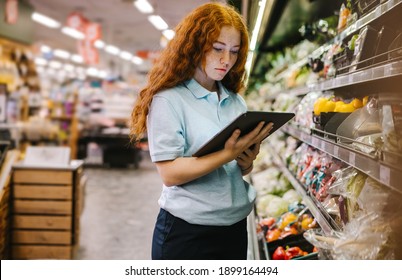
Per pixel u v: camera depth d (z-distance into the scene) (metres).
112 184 8.48
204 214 1.58
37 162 4.05
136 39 18.48
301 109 3.00
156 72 1.62
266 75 7.28
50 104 10.92
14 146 7.16
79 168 4.18
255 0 2.70
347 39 2.27
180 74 1.58
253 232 2.95
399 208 1.37
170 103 1.55
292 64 4.76
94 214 5.88
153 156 1.54
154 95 1.59
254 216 3.33
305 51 4.10
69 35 17.41
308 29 3.35
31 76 9.53
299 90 3.40
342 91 2.52
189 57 1.57
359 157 1.33
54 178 3.97
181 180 1.51
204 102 1.64
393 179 1.05
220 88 1.74
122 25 15.30
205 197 1.59
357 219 1.41
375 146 1.31
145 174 10.18
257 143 1.67
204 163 1.47
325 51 2.69
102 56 24.27
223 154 1.49
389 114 1.27
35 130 8.64
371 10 1.75
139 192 7.65
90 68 27.06
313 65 2.93
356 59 1.80
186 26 1.56
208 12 1.55
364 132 1.56
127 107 13.95
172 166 1.51
